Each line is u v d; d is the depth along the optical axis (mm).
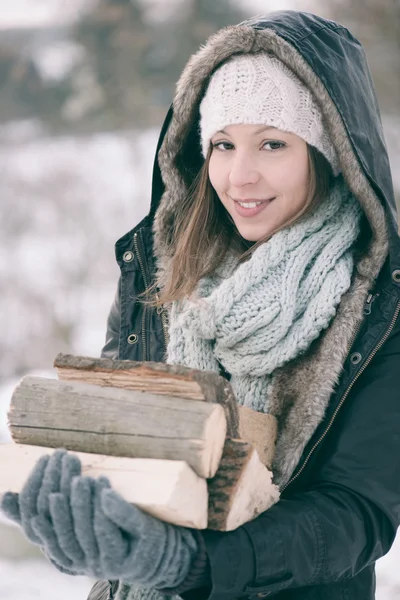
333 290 1796
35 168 16188
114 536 1345
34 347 10641
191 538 1438
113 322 2262
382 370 1741
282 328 1806
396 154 9773
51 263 12008
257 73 1865
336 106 1835
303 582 1549
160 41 20984
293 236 1901
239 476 1451
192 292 1985
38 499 1367
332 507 1598
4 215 13344
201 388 1440
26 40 22547
